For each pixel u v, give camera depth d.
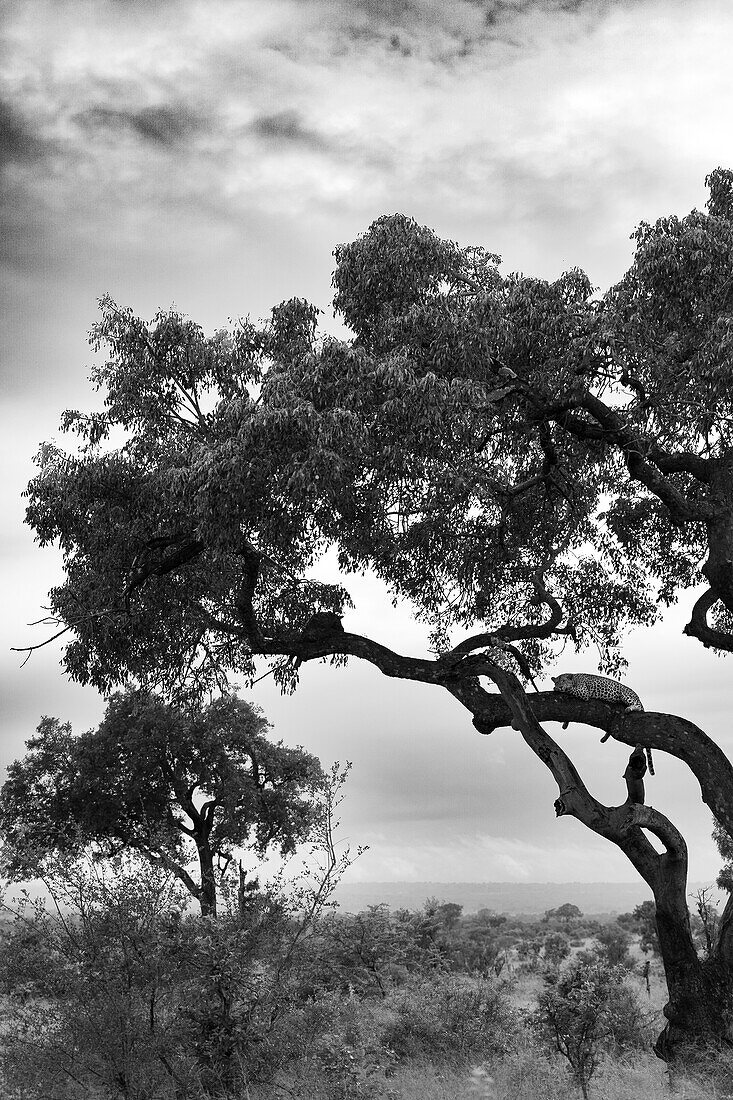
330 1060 11.14
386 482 15.17
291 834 29.52
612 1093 11.34
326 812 11.78
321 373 13.72
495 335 13.66
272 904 11.30
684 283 13.50
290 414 12.93
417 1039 14.78
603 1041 14.38
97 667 17.22
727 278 13.55
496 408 14.73
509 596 18.22
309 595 17.66
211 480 13.17
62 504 15.47
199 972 10.67
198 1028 10.73
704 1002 13.34
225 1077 10.65
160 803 29.14
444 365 13.81
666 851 14.05
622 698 14.57
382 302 15.30
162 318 15.09
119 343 15.21
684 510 15.02
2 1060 9.77
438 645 18.34
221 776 29.33
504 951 50.25
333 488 13.73
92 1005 10.04
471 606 18.16
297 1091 10.80
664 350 14.05
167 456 14.69
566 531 17.78
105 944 10.35
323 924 11.62
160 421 15.38
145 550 15.81
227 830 28.84
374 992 16.80
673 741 14.09
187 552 15.90
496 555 17.53
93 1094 10.02
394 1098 11.35
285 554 17.00
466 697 15.30
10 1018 10.09
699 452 15.52
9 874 10.43
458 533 17.41
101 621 16.41
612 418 15.16
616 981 12.54
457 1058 14.00
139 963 10.38
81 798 28.70
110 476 15.11
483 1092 11.30
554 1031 11.87
